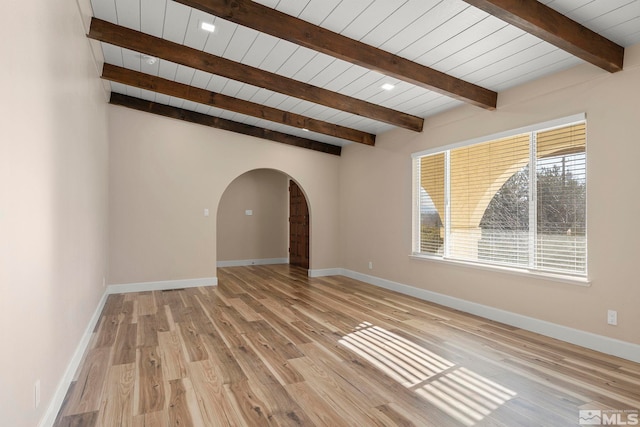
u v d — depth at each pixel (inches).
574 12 94.4
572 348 120.1
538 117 135.8
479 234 161.8
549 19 93.2
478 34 109.0
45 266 73.5
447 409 83.7
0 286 51.6
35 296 67.0
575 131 126.3
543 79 134.0
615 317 113.1
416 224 200.2
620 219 112.0
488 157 157.9
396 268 212.5
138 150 207.0
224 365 107.2
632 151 109.3
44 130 72.6
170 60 133.0
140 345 123.1
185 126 219.3
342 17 105.0
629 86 110.0
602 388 93.0
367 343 126.0
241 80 144.9
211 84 173.3
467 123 166.9
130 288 205.6
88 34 120.9
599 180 117.4
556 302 129.7
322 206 266.5
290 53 133.6
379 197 228.4
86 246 124.7
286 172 253.0
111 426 76.3
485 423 78.1
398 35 112.0
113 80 160.9
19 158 58.9
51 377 78.0
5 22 52.9
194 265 222.1
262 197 327.6
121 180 202.8
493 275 153.4
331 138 250.5
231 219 316.2
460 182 172.1
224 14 98.4
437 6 97.0
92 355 114.2
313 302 185.3
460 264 167.9
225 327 143.4
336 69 143.2
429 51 119.8
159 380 97.3
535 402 86.5
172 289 214.5
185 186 219.1
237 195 318.3
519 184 144.6
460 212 171.9
